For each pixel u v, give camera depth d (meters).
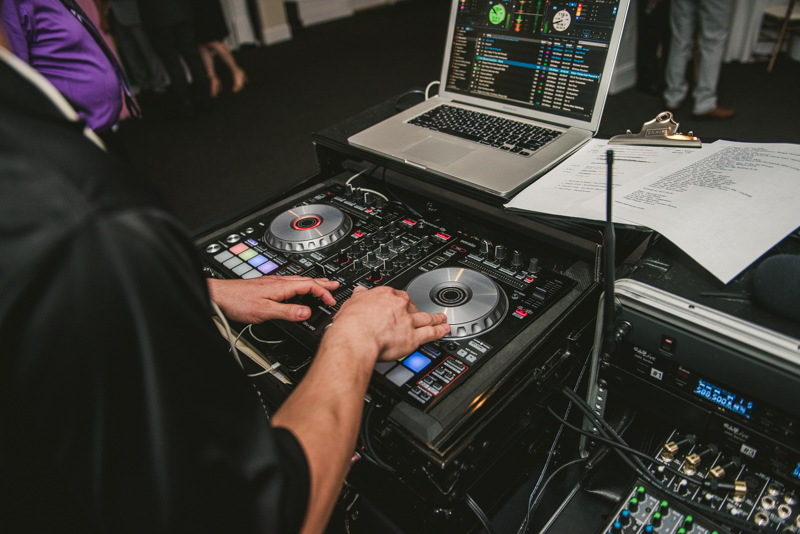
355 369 0.56
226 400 0.37
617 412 0.86
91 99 1.72
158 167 3.60
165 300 0.33
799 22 4.03
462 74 1.33
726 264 0.66
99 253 0.31
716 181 0.81
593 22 1.06
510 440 0.78
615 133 1.13
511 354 0.75
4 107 0.32
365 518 0.91
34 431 0.34
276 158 3.61
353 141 1.22
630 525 0.66
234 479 0.36
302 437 0.46
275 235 1.07
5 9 1.43
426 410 0.68
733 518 0.62
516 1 1.17
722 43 3.23
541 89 1.18
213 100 4.70
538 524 0.88
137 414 0.32
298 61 5.53
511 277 0.90
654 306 0.68
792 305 0.60
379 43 5.94
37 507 0.39
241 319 0.88
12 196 0.31
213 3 4.40
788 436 0.62
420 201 1.17
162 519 0.34
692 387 0.69
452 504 0.70
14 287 0.30
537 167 1.02
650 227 0.73
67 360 0.31
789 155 0.85
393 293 0.70
